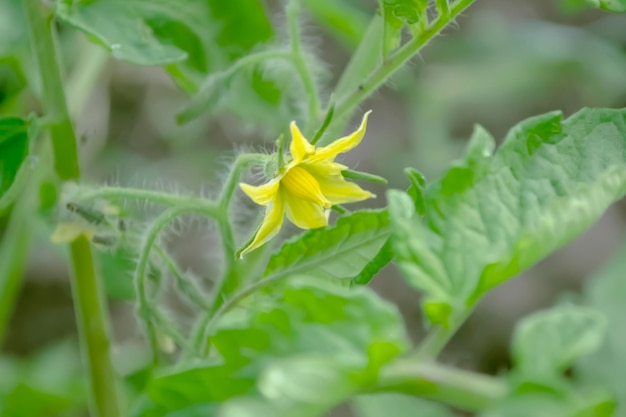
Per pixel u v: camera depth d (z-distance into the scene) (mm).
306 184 294
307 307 252
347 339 248
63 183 325
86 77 423
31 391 409
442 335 249
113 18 329
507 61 569
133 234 327
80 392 416
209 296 338
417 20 300
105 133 540
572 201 251
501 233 260
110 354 335
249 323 253
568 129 271
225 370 258
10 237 410
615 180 255
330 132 317
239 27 352
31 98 437
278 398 236
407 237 254
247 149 327
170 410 263
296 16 322
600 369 249
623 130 271
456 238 258
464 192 262
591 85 564
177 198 310
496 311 557
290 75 353
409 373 243
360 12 505
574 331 240
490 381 242
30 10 319
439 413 256
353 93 313
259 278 298
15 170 312
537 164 268
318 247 290
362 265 291
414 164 559
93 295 332
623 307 254
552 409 233
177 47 349
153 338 317
